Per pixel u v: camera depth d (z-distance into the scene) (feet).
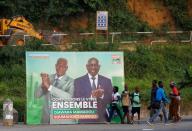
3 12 170.91
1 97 134.92
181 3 188.14
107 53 110.52
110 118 109.29
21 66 146.92
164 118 110.42
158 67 154.71
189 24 184.65
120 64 110.83
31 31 160.35
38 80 108.17
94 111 109.29
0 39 158.20
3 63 148.87
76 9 174.91
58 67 108.99
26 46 152.15
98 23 155.63
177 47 163.94
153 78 151.84
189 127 99.71
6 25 160.15
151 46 162.20
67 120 108.37
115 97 108.78
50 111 108.06
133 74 151.43
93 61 110.11
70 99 108.78
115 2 181.47
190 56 161.58
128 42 165.78
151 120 106.93
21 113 121.60
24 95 136.77
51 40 161.07
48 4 173.68
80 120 108.88
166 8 186.80
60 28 174.09
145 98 133.90
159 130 95.40
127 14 181.47
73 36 171.53
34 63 108.27
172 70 156.15
